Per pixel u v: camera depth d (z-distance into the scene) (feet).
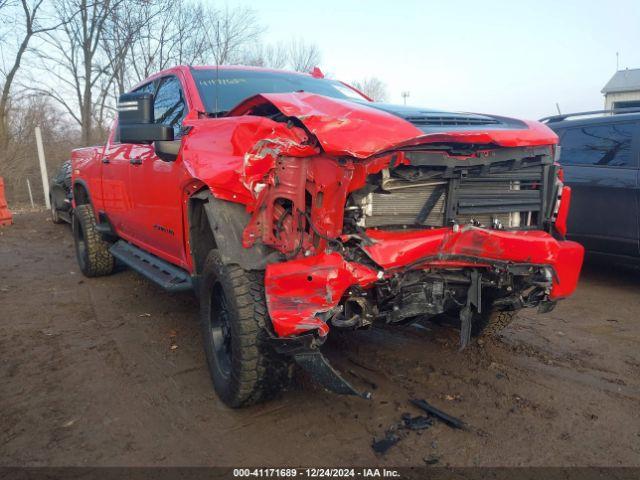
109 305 17.69
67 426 10.14
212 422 10.18
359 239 8.99
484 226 10.50
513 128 10.41
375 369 12.39
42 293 19.43
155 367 12.67
